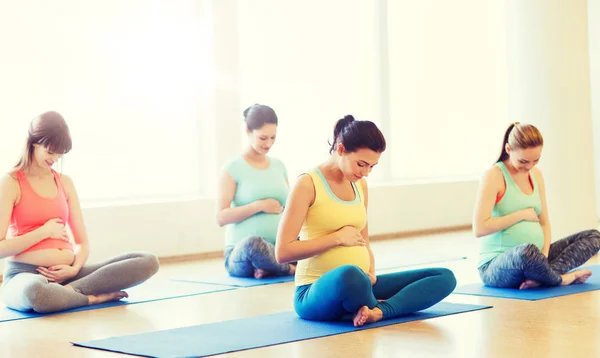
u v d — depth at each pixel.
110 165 6.78
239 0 7.59
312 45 8.16
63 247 4.53
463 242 7.64
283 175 5.87
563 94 6.32
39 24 6.34
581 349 3.24
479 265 4.88
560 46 6.32
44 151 4.38
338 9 8.36
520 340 3.41
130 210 6.65
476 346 3.32
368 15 8.61
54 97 6.44
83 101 6.60
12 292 4.33
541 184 4.87
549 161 6.34
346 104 8.45
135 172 6.93
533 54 6.38
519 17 6.45
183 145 7.21
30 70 6.30
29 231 4.43
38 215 4.44
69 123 6.53
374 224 8.25
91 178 6.68
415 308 3.90
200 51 7.20
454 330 3.62
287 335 3.59
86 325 3.99
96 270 4.58
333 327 3.71
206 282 5.43
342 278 3.63
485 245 4.84
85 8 6.57
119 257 4.70
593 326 3.68
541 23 6.34
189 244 6.97
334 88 8.34
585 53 6.39
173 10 7.07
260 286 5.21
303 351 3.30
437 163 9.21
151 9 6.95
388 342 3.41
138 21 6.88
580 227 6.33
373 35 8.65
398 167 8.88
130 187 6.91
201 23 7.18
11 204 4.39
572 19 6.33
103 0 6.68
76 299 4.43
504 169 4.77
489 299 4.39
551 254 4.90
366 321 3.77
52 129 4.37
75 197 4.67
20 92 6.25
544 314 3.96
